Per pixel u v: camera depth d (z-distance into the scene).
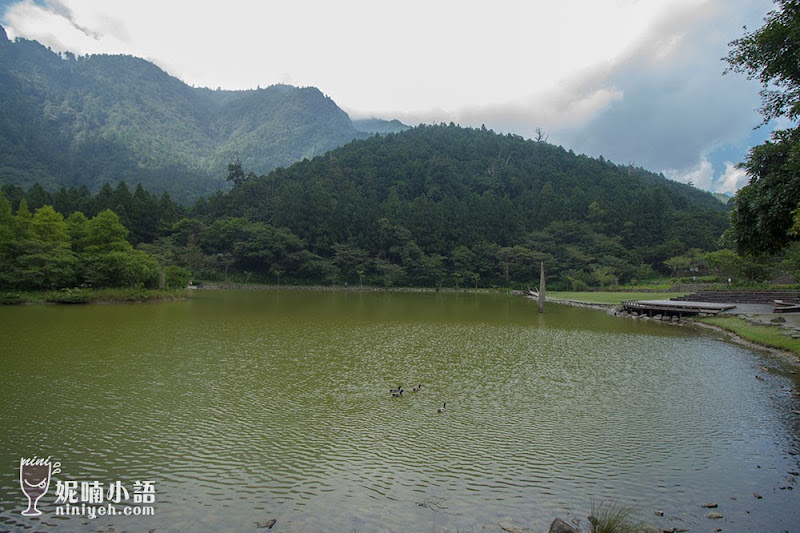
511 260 108.06
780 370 20.88
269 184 136.88
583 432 13.12
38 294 45.81
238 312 42.88
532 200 134.12
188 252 95.50
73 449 11.52
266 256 98.88
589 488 9.88
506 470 10.71
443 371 20.44
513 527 8.32
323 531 8.15
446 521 8.52
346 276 102.75
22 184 151.50
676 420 14.14
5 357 21.06
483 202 122.00
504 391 17.34
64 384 17.00
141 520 8.45
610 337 30.73
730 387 17.91
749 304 45.06
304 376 19.02
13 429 12.72
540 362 22.55
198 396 15.97
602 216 123.06
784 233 18.48
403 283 104.75
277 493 9.53
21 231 50.09
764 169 19.25
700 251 100.88
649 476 10.45
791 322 30.52
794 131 18.56
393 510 8.89
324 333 30.64
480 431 13.19
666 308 42.41
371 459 11.26
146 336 27.45
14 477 10.06
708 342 28.70
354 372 19.91
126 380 17.70
